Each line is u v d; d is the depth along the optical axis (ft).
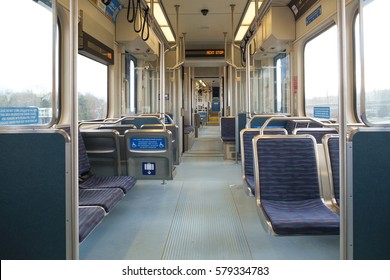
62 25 11.78
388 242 6.20
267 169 9.26
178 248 8.84
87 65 14.87
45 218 6.20
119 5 17.04
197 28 24.75
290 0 17.38
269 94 21.16
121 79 18.24
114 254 8.49
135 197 13.99
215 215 11.57
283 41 18.53
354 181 6.12
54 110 6.31
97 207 8.39
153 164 12.77
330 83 14.74
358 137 6.10
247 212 11.87
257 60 22.47
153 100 22.40
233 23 21.36
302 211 8.23
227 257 8.29
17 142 6.16
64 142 6.11
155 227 10.43
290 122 17.28
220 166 21.65
